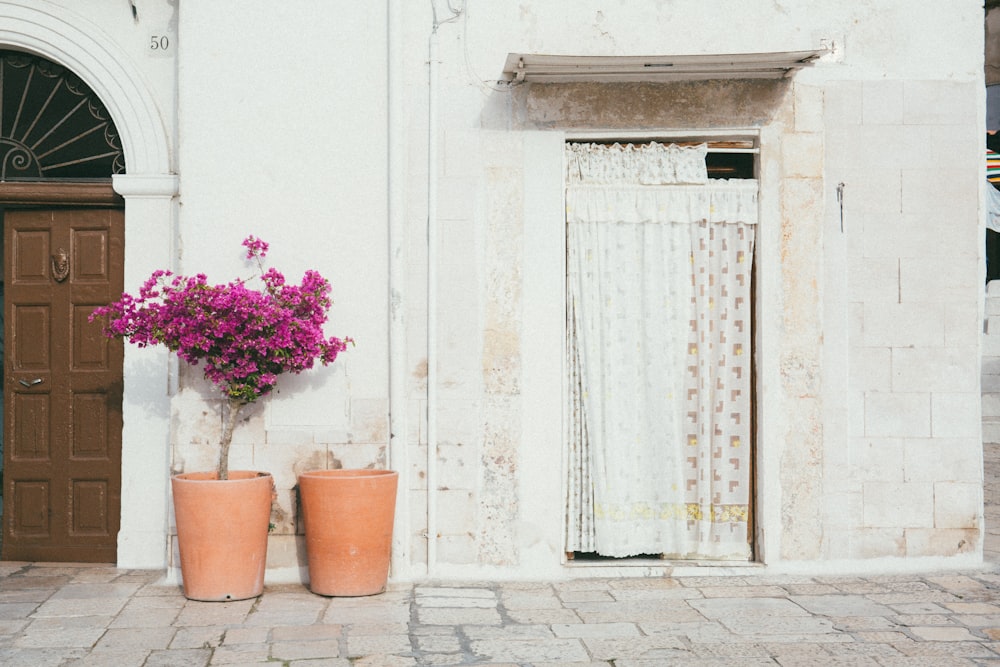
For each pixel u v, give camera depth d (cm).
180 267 669
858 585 650
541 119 684
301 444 668
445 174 679
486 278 679
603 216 692
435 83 677
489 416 676
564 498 687
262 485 619
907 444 688
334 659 493
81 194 706
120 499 709
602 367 690
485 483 675
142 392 699
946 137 695
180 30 672
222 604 602
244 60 673
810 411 685
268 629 545
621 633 539
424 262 677
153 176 695
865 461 687
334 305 670
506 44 684
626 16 688
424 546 673
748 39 691
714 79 686
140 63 705
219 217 671
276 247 671
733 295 693
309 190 673
